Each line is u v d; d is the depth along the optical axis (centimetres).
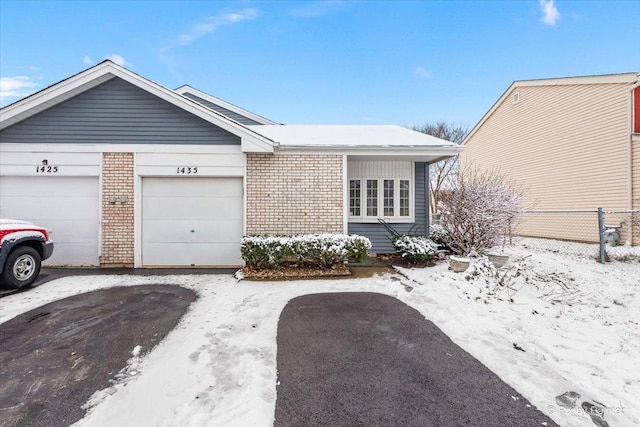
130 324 421
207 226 788
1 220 581
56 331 398
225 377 292
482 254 762
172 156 774
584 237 1149
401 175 957
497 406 255
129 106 768
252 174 787
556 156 1263
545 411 248
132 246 768
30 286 596
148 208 780
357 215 954
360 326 415
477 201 764
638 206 1003
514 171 1469
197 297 538
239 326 410
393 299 523
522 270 704
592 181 1131
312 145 775
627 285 660
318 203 796
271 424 232
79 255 769
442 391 275
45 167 758
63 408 252
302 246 700
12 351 346
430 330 404
